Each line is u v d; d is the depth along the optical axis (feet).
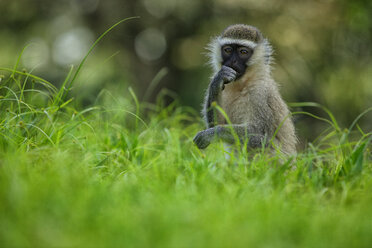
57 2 105.40
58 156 25.30
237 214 19.06
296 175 26.35
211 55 42.01
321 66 90.43
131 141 34.37
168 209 19.08
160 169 26.22
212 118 36.55
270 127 36.47
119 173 26.55
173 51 104.88
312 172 27.45
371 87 91.91
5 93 37.37
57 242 15.74
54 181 20.83
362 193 23.67
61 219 17.61
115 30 103.09
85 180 22.54
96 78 89.20
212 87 36.14
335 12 87.86
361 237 18.28
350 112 88.22
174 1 99.81
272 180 24.98
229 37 38.14
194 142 34.60
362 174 26.50
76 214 17.87
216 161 28.30
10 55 100.94
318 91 90.22
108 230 16.98
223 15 96.63
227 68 35.86
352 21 88.48
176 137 35.14
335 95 90.22
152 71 104.68
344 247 17.33
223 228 17.52
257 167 27.32
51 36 110.11
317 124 86.99
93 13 105.50
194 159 29.27
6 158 24.25
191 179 24.93
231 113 38.06
